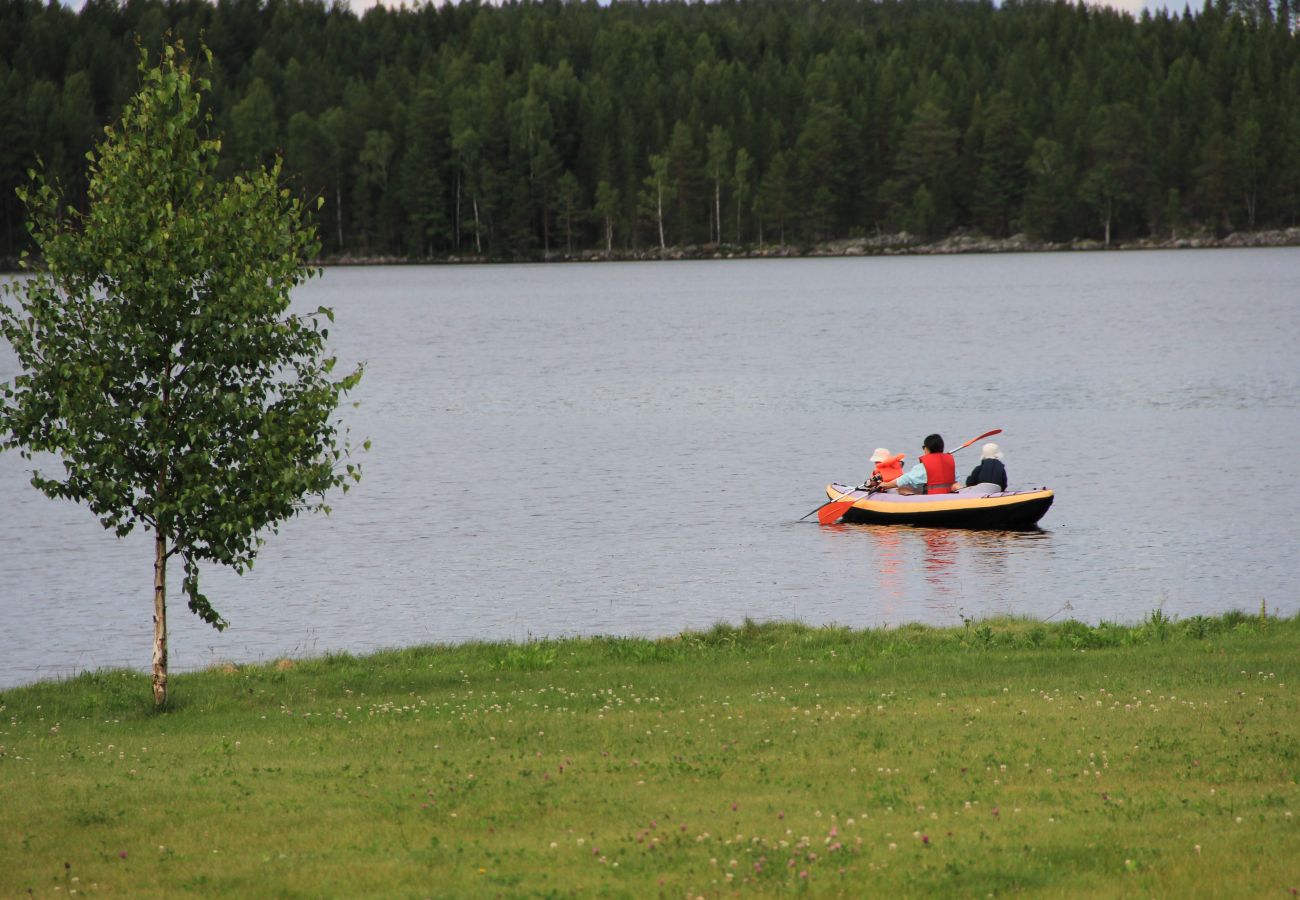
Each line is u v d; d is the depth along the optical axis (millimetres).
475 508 92125
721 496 95938
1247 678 44594
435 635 61781
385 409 146625
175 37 45062
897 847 27781
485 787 33594
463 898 25625
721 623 59188
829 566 74625
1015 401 145000
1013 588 68750
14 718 44781
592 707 43469
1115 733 37375
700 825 29812
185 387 45125
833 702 42969
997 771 33875
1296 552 74375
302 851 29141
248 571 74938
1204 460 105500
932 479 87500
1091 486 96438
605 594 68938
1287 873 25703
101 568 76188
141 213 43750
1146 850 27250
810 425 130750
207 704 45938
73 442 43031
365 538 83000
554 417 138875
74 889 27203
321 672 51406
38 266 44094
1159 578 69875
